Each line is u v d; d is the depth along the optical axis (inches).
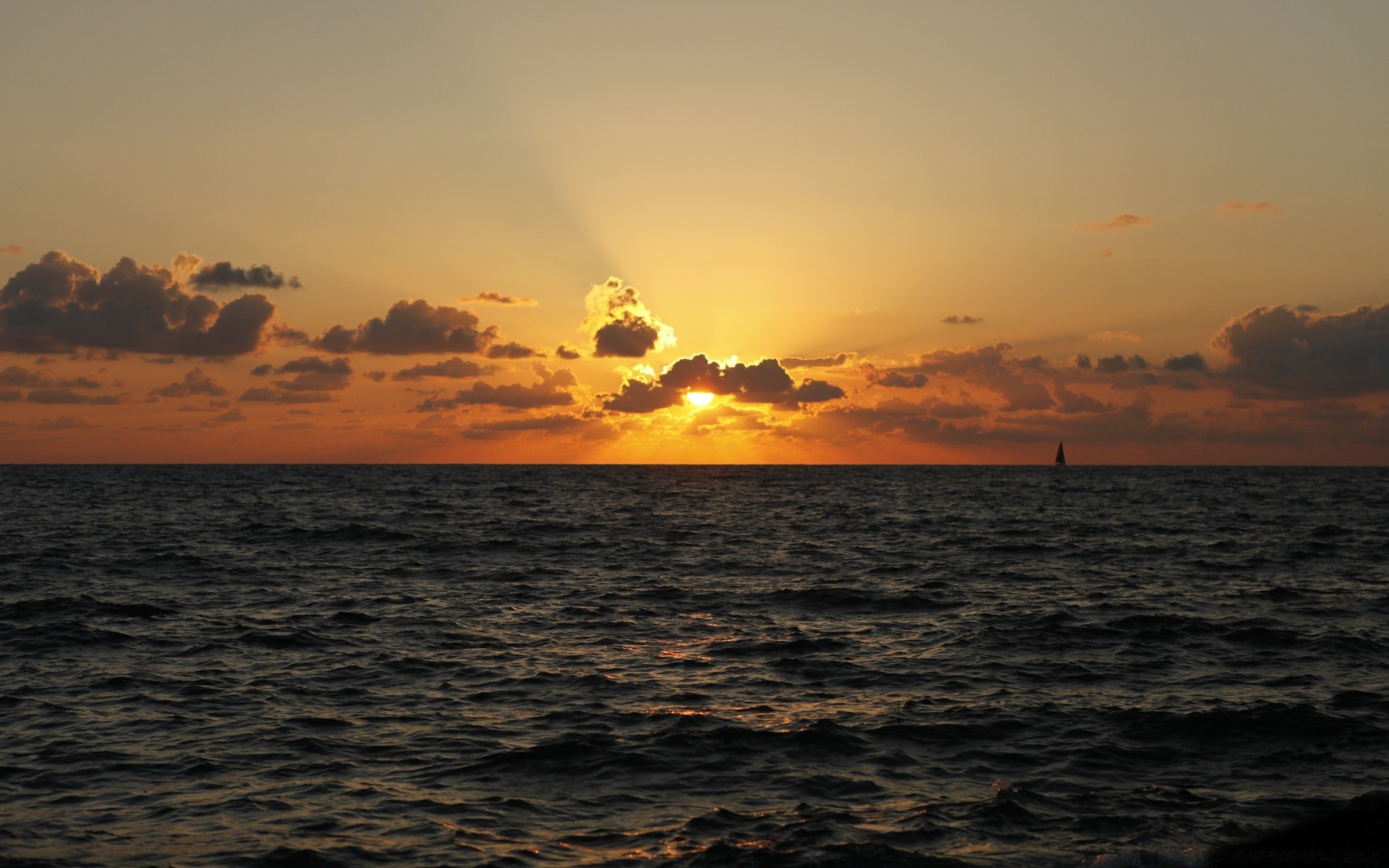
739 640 999.6
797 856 481.7
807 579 1471.5
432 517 2800.2
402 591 1331.2
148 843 490.6
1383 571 1583.4
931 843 498.6
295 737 665.0
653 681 824.3
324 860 474.6
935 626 1076.5
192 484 5324.8
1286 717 706.8
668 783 583.2
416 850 486.9
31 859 470.6
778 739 661.3
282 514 2886.3
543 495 4424.2
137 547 1867.6
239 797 554.6
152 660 885.2
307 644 960.3
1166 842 502.3
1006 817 531.5
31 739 653.9
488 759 624.4
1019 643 976.3
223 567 1567.4
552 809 542.3
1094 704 748.6
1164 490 5383.9
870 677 840.9
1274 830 517.0
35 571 1486.2
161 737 661.9
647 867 469.4
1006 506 3641.7
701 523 2682.1
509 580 1454.2
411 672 853.2
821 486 5880.9
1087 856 485.4
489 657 916.0
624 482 6565.0
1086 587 1379.2
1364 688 794.8
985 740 663.1
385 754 633.6
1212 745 652.7
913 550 1943.9
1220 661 898.1
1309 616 1122.0
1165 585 1401.3
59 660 877.8
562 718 714.8
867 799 559.2
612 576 1504.7
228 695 768.9
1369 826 523.8
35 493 4050.2
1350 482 6766.7
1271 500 4207.7
